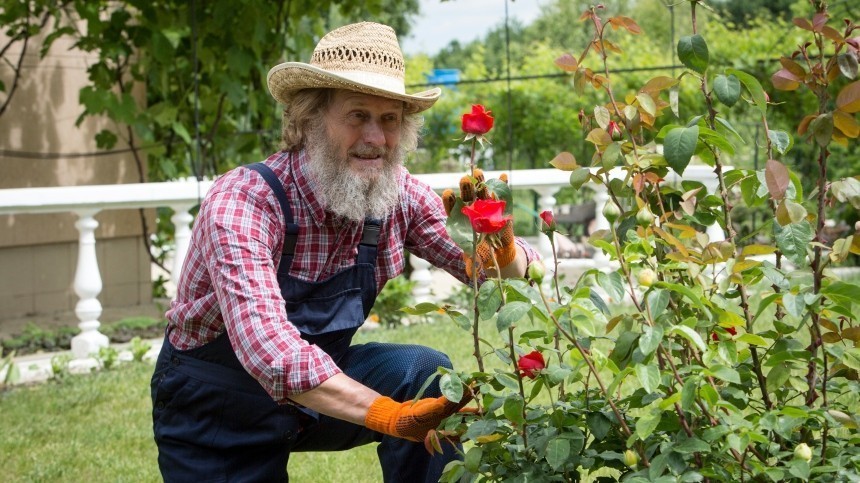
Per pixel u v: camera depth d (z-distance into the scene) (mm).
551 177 6539
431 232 2607
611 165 1855
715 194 2076
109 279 6938
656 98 1995
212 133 6777
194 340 2426
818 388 1971
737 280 1865
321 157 2305
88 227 5449
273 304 2160
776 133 1908
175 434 2459
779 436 1936
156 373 2512
